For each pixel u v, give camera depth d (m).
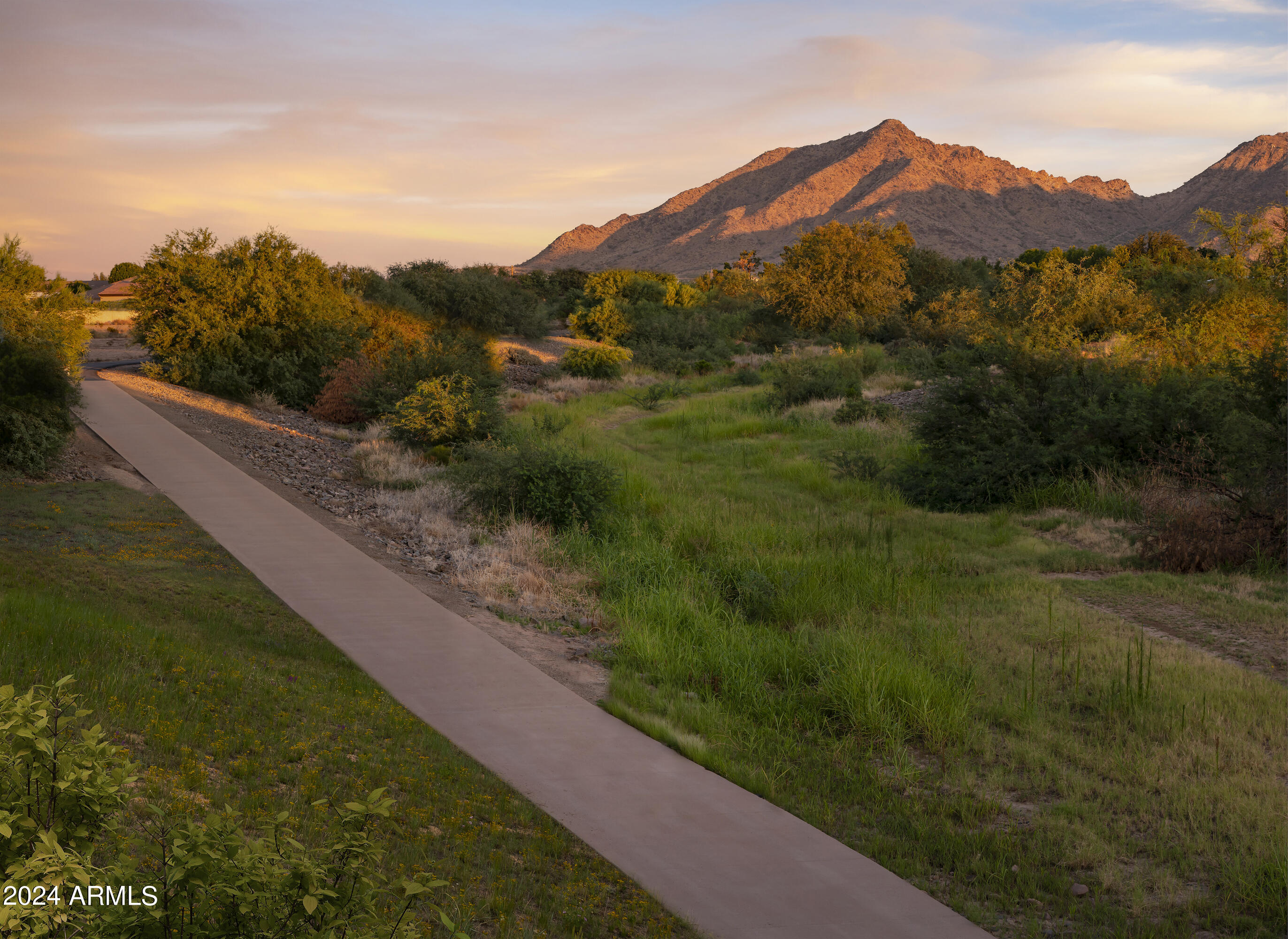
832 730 9.44
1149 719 9.04
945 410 21.81
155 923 3.09
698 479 22.69
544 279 101.19
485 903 5.31
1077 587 13.89
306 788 6.15
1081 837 7.09
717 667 11.04
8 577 10.08
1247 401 17.12
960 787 8.11
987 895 6.33
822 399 34.34
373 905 3.41
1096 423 19.70
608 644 12.10
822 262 65.69
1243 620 12.09
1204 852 6.84
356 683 9.27
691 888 6.09
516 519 17.78
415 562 14.78
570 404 37.88
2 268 23.23
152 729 6.52
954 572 14.89
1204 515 15.06
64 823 3.50
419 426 24.73
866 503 20.53
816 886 6.25
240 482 18.14
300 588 12.47
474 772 7.52
